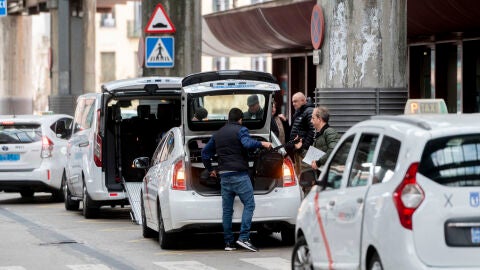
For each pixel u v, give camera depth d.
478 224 14.23
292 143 24.94
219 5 88.31
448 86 44.66
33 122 40.03
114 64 134.12
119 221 32.31
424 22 42.44
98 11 95.12
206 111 25.42
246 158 23.73
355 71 27.34
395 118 15.52
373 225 14.75
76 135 35.06
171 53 40.69
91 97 33.62
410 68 46.94
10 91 93.75
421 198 14.21
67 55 74.12
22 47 94.31
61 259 23.25
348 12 27.39
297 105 29.61
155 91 31.42
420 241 14.17
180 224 23.95
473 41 42.91
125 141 32.16
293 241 25.05
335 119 27.50
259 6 53.12
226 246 24.30
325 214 16.59
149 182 26.47
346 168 16.25
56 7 75.06
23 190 40.34
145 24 41.84
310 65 57.00
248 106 25.97
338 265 16.05
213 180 24.61
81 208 37.69
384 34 27.25
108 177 31.88
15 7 90.31
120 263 22.47
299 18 49.59
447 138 14.41
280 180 24.44
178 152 24.62
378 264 14.73
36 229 29.78
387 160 14.95
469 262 14.20
